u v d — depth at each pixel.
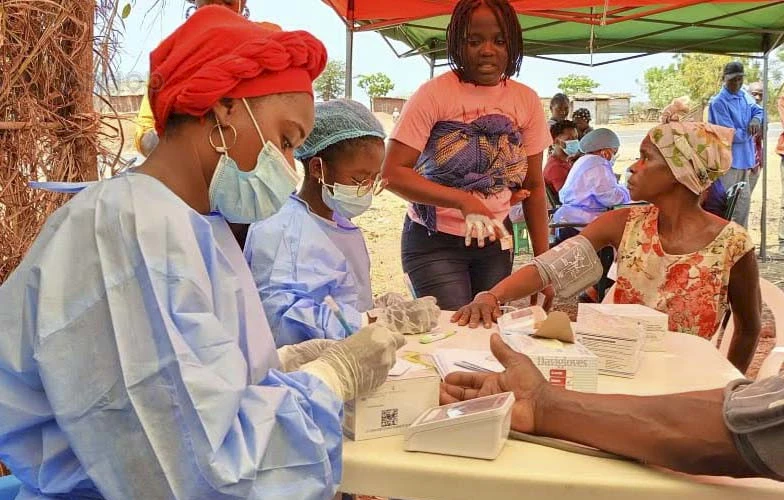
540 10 6.16
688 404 1.23
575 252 2.42
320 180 2.10
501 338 1.59
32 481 1.13
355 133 2.02
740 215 6.50
